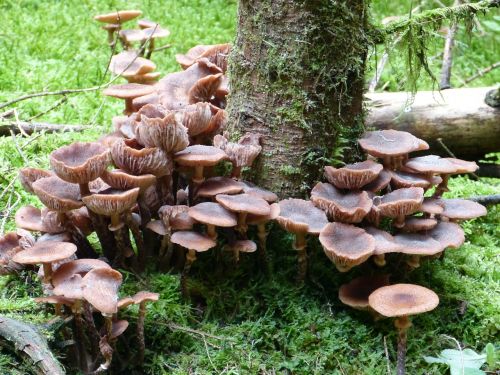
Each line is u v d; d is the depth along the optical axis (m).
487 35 1.89
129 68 1.29
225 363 0.85
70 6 1.82
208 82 0.96
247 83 0.92
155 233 0.94
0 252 0.88
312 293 0.93
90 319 0.80
